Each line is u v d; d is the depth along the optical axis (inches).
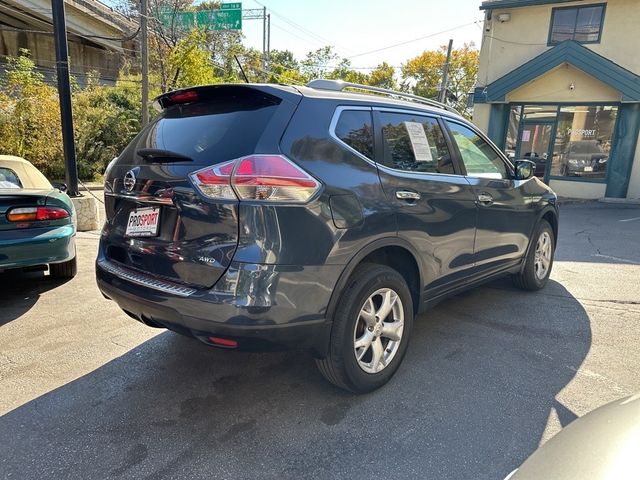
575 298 183.9
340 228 97.1
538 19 557.9
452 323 156.9
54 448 92.1
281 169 89.4
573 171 567.2
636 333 150.0
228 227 88.5
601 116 540.7
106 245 118.8
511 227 160.9
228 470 86.4
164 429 98.6
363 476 85.0
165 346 137.9
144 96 709.9
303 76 1611.7
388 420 102.1
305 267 92.0
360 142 107.7
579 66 509.0
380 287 108.3
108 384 116.5
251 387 115.6
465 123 148.8
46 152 542.6
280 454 90.9
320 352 101.0
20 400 108.8
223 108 104.9
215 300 88.4
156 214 100.7
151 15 957.2
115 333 146.7
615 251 274.8
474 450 92.1
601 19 528.1
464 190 134.3
